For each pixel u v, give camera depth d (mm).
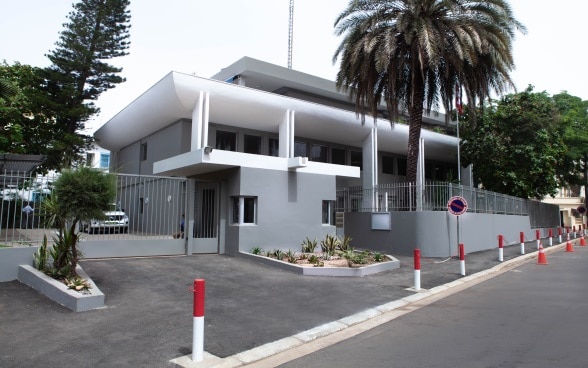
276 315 7699
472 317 7609
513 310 8078
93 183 8781
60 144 24484
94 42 26766
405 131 24109
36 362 5305
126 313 7496
